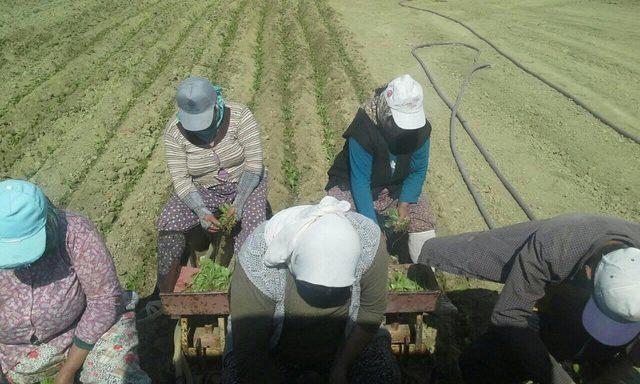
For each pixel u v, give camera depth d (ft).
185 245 17.61
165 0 59.82
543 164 28.14
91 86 37.47
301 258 9.75
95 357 13.07
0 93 37.17
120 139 30.45
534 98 35.50
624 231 11.32
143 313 18.63
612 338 10.80
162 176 26.89
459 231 23.18
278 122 31.04
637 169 27.71
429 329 17.70
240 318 11.26
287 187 26.27
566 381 12.07
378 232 11.34
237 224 17.66
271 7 56.54
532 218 23.93
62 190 26.48
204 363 15.40
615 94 35.81
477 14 55.06
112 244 22.12
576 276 11.40
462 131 31.30
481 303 18.80
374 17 53.83
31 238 10.37
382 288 11.61
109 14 55.01
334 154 28.94
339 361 12.17
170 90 36.50
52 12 55.16
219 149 16.78
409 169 16.51
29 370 12.65
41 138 31.09
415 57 42.68
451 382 16.03
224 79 37.29
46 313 11.95
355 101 33.71
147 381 13.17
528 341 12.10
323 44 42.91
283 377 12.75
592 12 55.52
